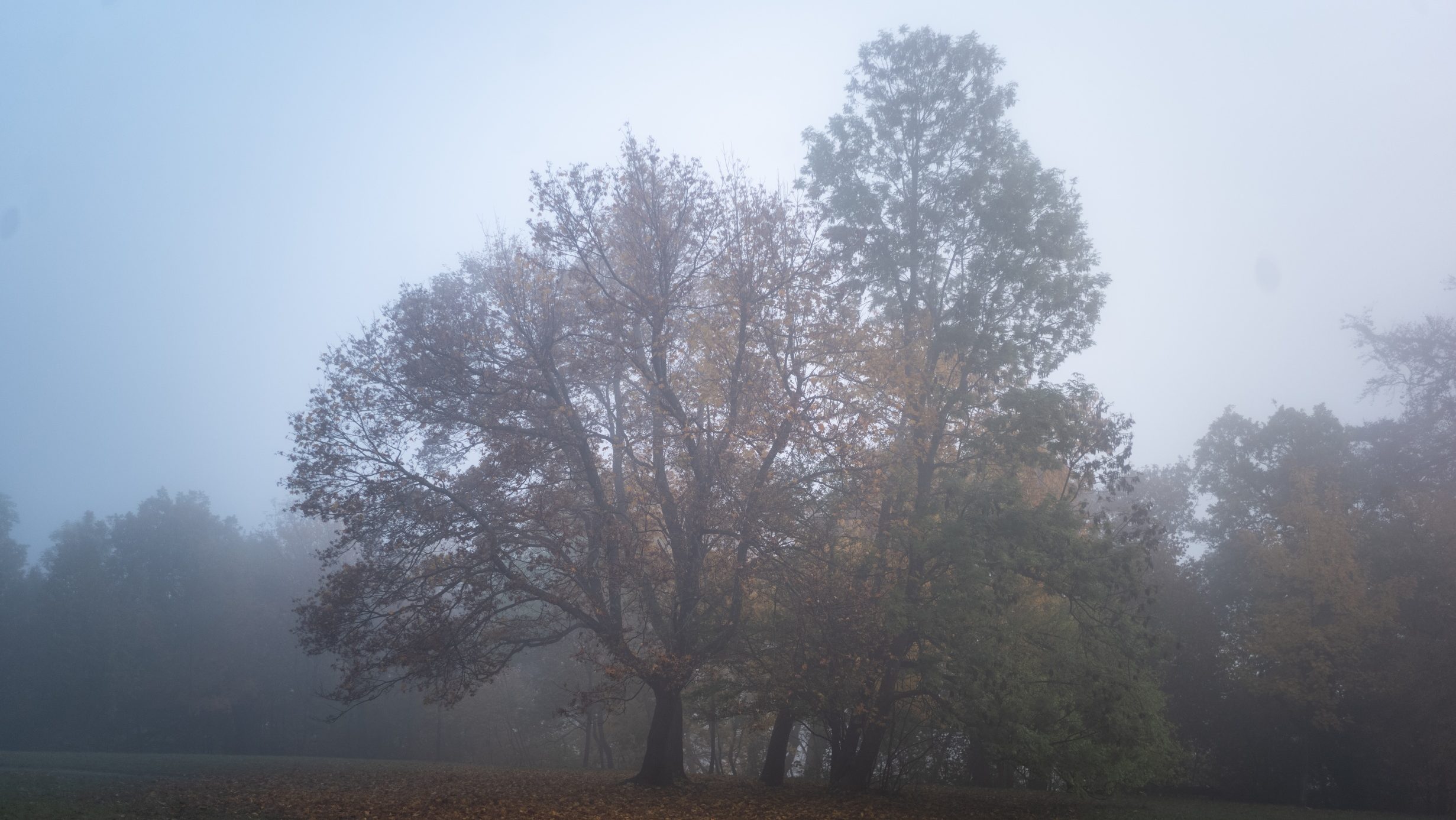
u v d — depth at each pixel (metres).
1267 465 41.84
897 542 22.41
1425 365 34.12
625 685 22.03
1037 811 23.91
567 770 35.34
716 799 21.97
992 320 24.36
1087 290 24.50
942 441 24.86
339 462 21.56
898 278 25.77
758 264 22.05
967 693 21.61
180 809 17.38
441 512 21.72
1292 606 34.06
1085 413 23.19
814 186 26.47
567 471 23.38
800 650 21.73
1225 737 38.97
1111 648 22.28
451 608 21.73
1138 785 25.38
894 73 26.53
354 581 21.27
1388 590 32.47
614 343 22.30
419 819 16.89
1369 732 33.31
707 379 22.64
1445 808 31.92
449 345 22.20
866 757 24.94
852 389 22.78
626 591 23.53
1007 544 21.64
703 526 20.94
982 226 24.38
